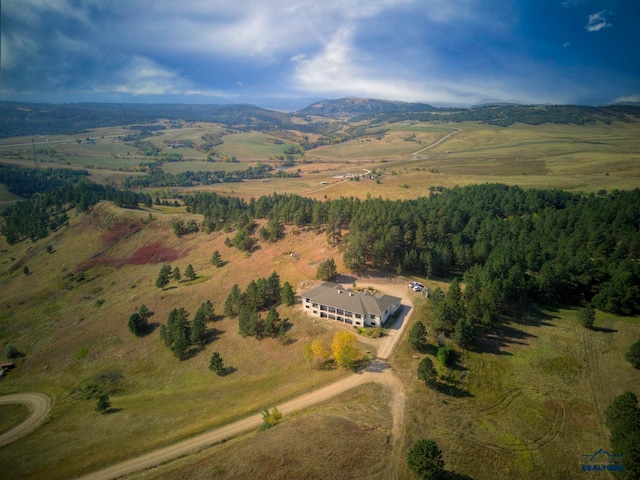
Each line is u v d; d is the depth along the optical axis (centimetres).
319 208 17075
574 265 11669
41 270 18812
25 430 9512
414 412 7075
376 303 10625
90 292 16512
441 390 7850
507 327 10125
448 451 6162
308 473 5678
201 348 11556
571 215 16000
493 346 9325
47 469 7662
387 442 6266
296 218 17362
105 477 6969
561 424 7012
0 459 8356
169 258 18212
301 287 13238
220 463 6297
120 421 9044
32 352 13275
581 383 8069
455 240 14150
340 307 10800
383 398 7594
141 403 9775
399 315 10912
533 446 6506
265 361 10206
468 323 9138
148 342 12575
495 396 7731
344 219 16588
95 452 7900
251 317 11231
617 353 8981
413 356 8981
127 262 18338
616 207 15638
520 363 8719
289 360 9919
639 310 10425
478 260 13475
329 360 9450
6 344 13938
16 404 10738
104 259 18688
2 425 9862
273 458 6038
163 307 14088
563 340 9512
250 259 16325
